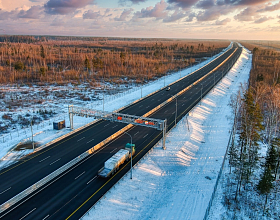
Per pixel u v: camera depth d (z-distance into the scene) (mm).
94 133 63562
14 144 56188
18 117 74188
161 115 78062
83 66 173375
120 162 46719
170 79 140000
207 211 36250
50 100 94375
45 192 38719
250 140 50219
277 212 37625
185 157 54406
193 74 151375
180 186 43406
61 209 34812
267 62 175625
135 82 134000
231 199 39938
